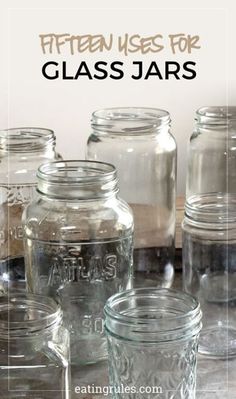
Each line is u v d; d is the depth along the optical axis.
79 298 1.21
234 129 1.51
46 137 1.42
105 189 1.21
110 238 1.21
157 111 1.47
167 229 1.44
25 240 1.24
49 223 1.21
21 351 1.05
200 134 1.53
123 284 1.23
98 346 1.21
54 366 1.04
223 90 1.84
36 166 1.41
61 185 1.20
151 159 1.42
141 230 1.44
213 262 1.28
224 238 1.28
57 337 1.08
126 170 1.42
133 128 1.41
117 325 1.06
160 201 1.44
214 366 1.21
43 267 1.22
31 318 1.09
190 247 1.29
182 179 1.83
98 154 1.42
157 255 1.44
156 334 1.05
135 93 1.83
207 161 1.53
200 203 1.30
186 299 1.09
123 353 1.07
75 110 1.82
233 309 1.29
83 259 1.21
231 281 1.29
